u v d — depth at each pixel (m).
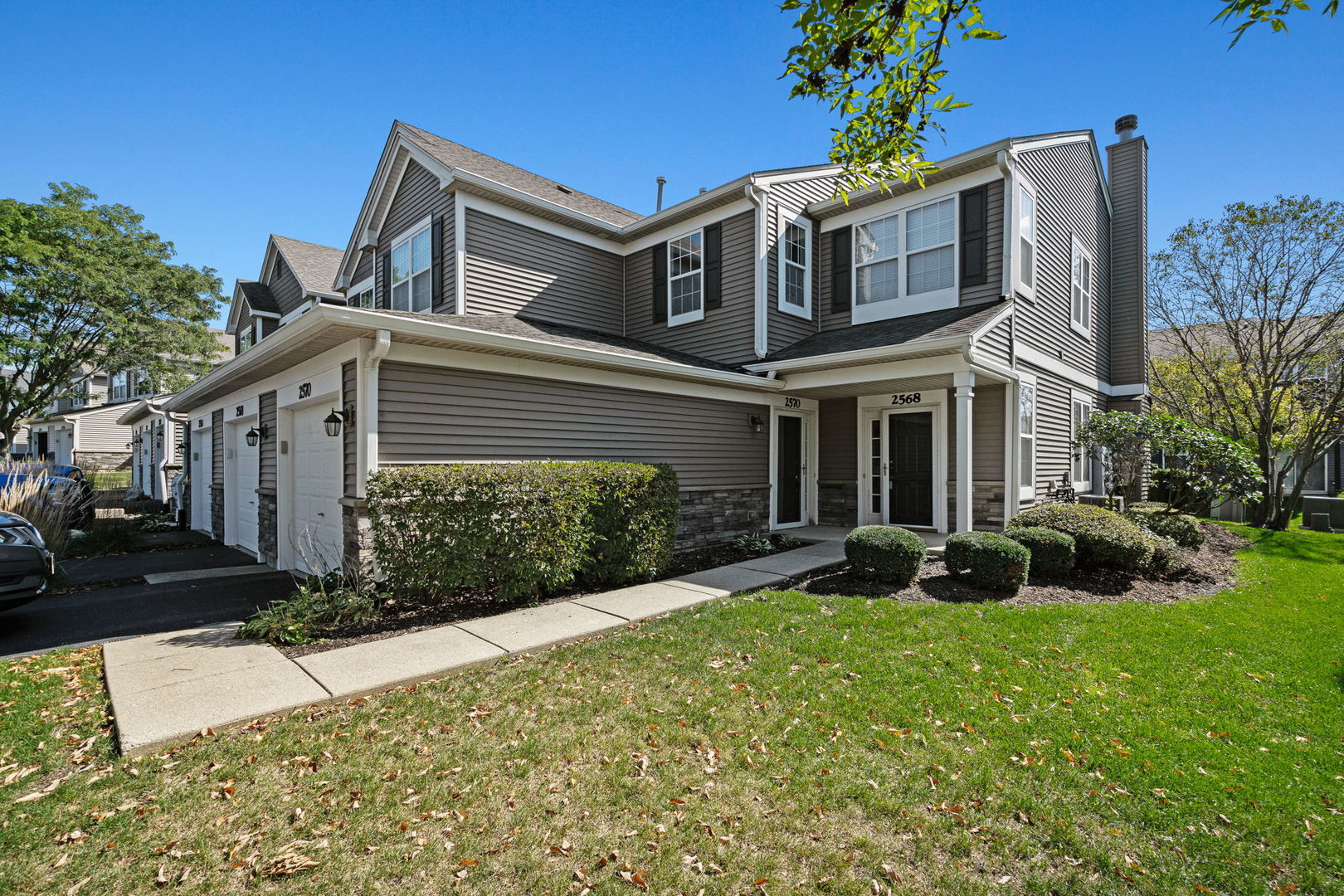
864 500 10.39
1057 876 2.29
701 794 2.75
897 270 9.89
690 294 10.62
